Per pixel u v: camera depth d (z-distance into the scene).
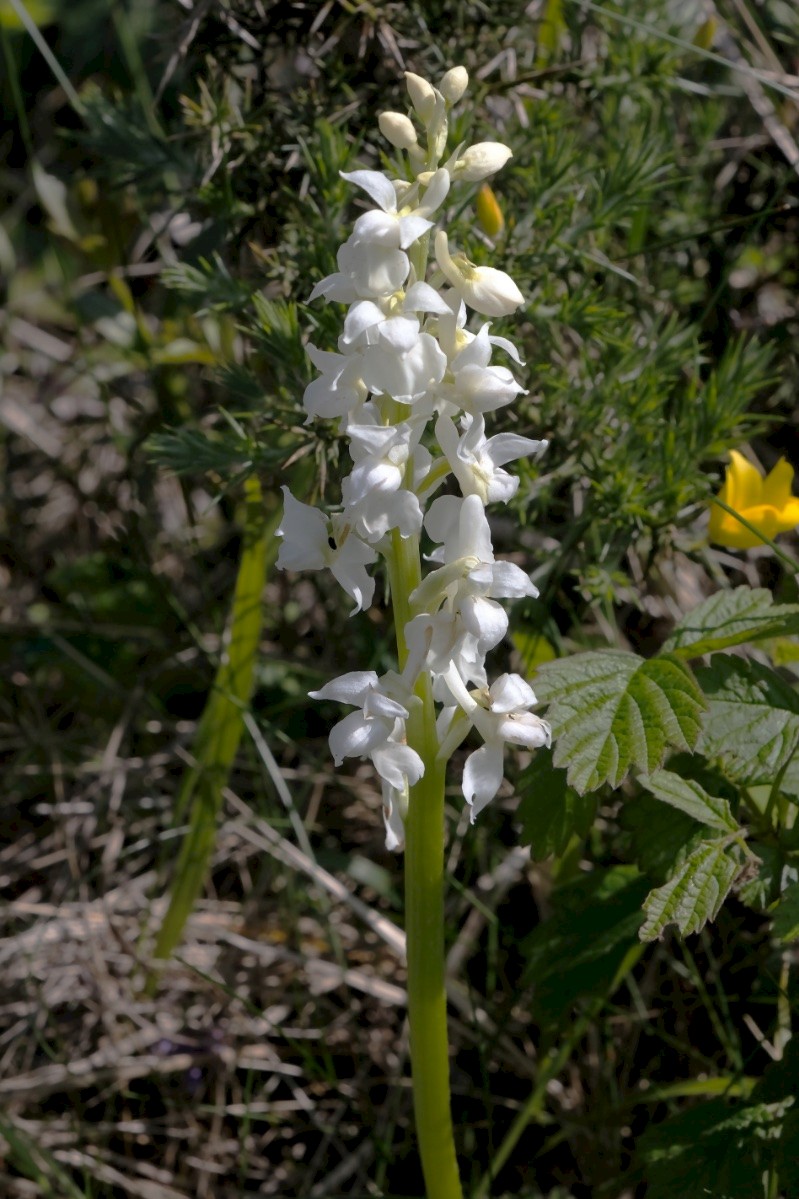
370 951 0.46
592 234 0.42
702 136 0.47
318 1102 0.44
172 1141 0.44
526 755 0.44
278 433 0.41
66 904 0.47
